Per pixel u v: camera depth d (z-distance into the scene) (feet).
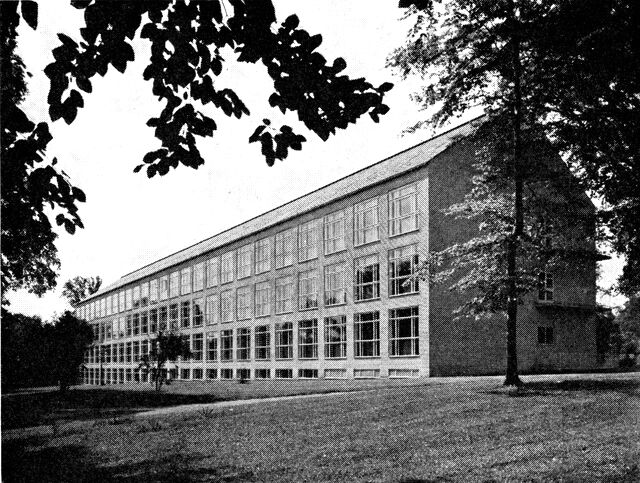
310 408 59.77
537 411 48.42
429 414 50.90
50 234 21.84
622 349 200.44
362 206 124.06
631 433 38.52
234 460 37.88
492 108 64.59
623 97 29.60
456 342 103.65
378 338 116.26
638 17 25.25
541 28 29.01
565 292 117.60
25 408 92.63
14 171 18.62
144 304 248.52
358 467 34.09
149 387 153.48
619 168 33.88
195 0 16.83
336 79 18.57
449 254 69.97
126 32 16.14
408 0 18.51
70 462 41.09
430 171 105.29
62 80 16.58
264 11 16.92
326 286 134.51
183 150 20.03
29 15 15.35
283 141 20.08
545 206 60.34
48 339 139.23
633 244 39.24
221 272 188.34
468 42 58.23
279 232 155.63
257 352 163.53
